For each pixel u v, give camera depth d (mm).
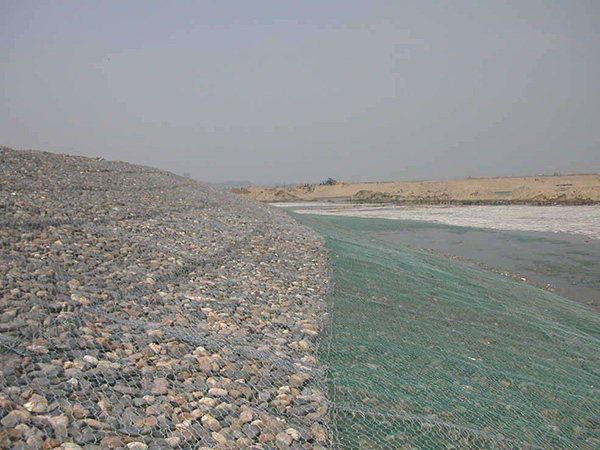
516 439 5332
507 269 18234
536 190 58844
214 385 5316
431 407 5773
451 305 10352
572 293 14703
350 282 11102
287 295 9055
